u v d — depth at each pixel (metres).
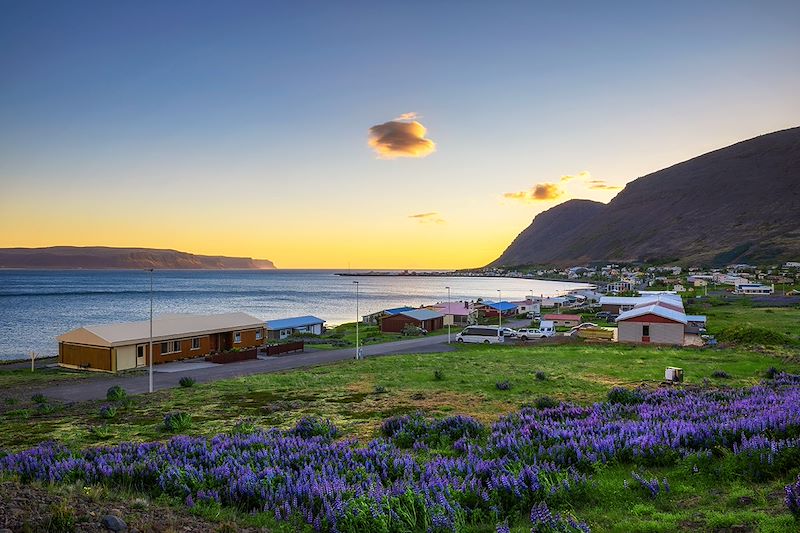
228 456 13.55
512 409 25.83
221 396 33.47
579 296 174.88
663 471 11.65
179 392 36.44
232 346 68.94
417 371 42.28
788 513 8.39
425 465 12.93
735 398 22.02
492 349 64.88
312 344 78.81
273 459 13.59
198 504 10.12
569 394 30.06
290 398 31.47
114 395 34.78
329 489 10.48
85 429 24.36
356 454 14.08
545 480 10.60
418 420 19.94
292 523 9.43
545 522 8.46
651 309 73.38
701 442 12.79
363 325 117.75
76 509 8.75
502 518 9.62
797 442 11.07
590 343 69.62
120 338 56.12
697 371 38.59
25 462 13.46
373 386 35.22
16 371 55.69
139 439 21.52
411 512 9.45
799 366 40.66
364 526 9.00
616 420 17.73
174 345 61.66
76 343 57.12
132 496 10.56
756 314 97.94
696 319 81.06
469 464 12.38
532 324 113.69
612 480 11.12
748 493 9.59
